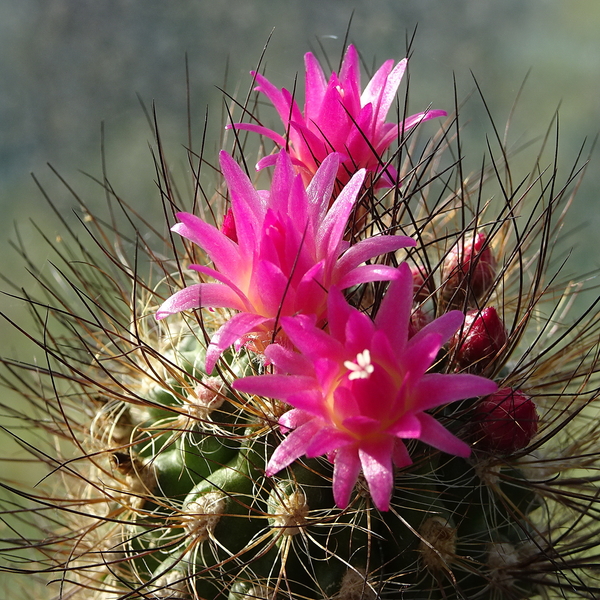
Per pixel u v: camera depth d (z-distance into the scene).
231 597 0.15
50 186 0.34
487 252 0.17
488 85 0.33
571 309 0.28
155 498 0.15
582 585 0.15
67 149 0.35
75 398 0.19
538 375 0.17
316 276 0.14
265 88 0.16
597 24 0.34
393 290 0.13
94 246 0.29
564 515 0.17
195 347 0.16
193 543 0.15
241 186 0.14
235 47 0.34
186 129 0.34
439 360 0.15
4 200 0.34
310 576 0.14
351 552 0.15
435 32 0.34
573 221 0.31
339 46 0.33
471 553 0.15
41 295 0.27
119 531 0.16
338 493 0.13
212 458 0.15
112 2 0.35
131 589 0.16
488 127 0.32
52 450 0.21
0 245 0.33
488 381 0.13
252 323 0.13
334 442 0.13
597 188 0.32
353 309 0.13
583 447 0.17
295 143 0.16
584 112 0.33
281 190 0.14
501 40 0.34
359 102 0.15
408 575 0.15
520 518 0.16
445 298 0.16
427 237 0.18
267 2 0.34
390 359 0.13
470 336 0.15
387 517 0.15
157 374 0.16
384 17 0.34
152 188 0.33
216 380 0.15
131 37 0.35
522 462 0.15
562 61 0.34
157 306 0.17
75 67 0.35
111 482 0.17
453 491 0.15
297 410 0.13
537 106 0.33
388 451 0.13
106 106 0.35
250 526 0.15
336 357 0.13
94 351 0.17
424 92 0.33
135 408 0.16
